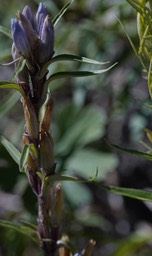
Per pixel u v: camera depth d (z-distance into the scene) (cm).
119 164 100
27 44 41
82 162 92
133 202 104
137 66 88
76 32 84
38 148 43
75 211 96
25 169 44
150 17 40
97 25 83
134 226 103
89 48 84
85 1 83
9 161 90
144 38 40
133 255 97
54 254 45
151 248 98
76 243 102
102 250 107
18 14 41
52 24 41
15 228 46
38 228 45
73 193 96
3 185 90
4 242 89
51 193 45
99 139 100
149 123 93
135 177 104
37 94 42
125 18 80
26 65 41
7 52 78
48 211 45
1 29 42
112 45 84
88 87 90
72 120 95
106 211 105
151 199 41
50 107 43
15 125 111
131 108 94
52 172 43
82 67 83
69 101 102
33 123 42
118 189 41
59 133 95
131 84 89
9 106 69
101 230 101
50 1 81
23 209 94
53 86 88
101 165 92
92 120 95
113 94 92
